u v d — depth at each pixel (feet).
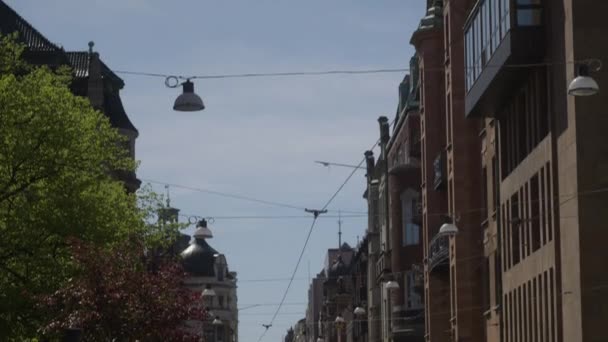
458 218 299.99
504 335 267.80
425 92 349.82
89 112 213.25
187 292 189.67
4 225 195.42
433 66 349.41
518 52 222.89
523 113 251.80
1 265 196.34
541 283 231.50
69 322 178.29
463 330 297.53
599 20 204.74
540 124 230.68
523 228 249.34
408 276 405.59
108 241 204.44
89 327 179.11
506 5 226.99
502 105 264.52
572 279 205.77
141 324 181.68
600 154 202.90
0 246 195.31
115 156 229.45
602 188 202.39
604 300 200.34
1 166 197.36
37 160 198.80
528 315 243.60
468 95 269.64
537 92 231.71
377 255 511.40
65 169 203.41
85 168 207.31
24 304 191.83
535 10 222.89
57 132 200.34
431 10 354.95
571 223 206.49
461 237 300.20
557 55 214.90
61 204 199.31
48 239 199.31
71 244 187.11
